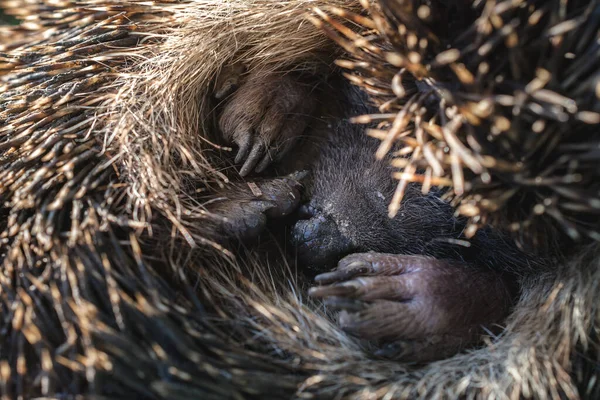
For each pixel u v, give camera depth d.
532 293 0.60
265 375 0.58
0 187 0.59
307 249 0.61
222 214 0.60
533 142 0.56
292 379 0.58
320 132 0.62
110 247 0.58
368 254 0.59
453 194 0.58
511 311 0.60
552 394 0.58
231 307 0.59
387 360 0.59
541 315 0.59
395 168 0.60
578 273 0.59
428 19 0.57
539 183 0.57
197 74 0.61
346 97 0.62
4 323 0.58
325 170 0.61
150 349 0.58
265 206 0.60
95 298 0.58
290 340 0.59
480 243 0.60
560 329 0.59
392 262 0.59
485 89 0.56
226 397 0.58
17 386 0.58
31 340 0.57
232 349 0.58
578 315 0.58
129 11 0.61
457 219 0.60
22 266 0.58
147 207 0.59
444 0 0.57
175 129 0.60
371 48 0.58
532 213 0.57
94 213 0.58
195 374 0.58
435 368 0.59
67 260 0.58
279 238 0.61
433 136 0.57
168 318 0.58
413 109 0.57
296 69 0.61
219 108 0.61
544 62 0.56
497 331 0.59
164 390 0.57
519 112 0.56
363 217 0.61
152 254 0.59
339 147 0.61
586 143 0.56
